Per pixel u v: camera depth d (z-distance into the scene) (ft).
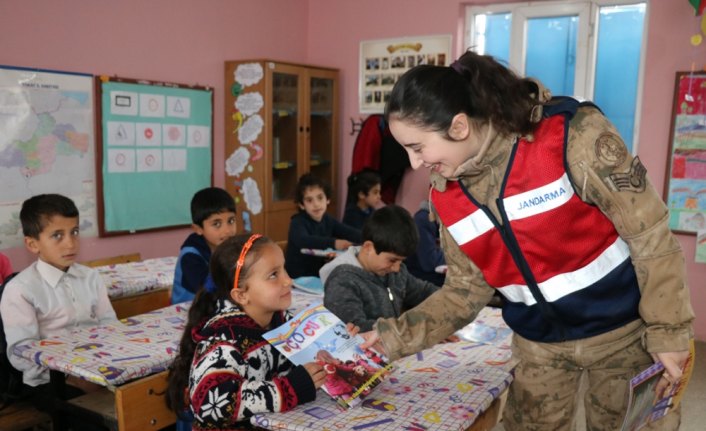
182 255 8.07
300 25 16.48
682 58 12.19
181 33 13.25
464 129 3.58
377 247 6.26
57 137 11.12
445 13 14.74
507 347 5.43
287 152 14.82
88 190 11.74
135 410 4.92
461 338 5.66
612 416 4.35
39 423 6.24
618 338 4.12
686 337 3.66
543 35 13.98
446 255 4.58
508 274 4.19
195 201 8.27
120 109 12.08
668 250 3.60
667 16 12.25
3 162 10.38
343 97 16.44
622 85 13.30
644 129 12.75
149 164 12.77
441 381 4.63
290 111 14.62
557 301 4.07
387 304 6.44
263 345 4.50
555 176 3.69
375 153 15.38
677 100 12.21
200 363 4.21
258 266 4.49
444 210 4.21
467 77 3.65
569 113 3.65
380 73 15.76
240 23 14.65
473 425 4.33
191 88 13.51
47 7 10.79
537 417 4.57
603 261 3.92
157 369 5.15
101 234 11.99
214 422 4.05
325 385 4.21
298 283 8.30
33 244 7.29
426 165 3.82
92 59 11.59
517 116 3.62
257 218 14.29
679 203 12.39
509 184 3.82
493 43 14.73
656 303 3.68
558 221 3.79
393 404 4.22
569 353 4.26
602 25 13.34
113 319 7.80
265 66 13.71
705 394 9.91
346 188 16.58
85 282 7.61
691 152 12.17
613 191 3.56
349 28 16.12
